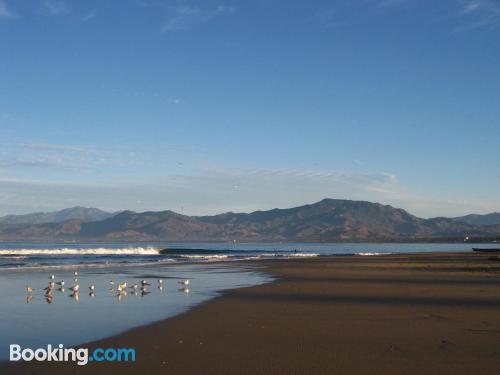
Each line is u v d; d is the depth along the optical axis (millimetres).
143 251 100250
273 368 11633
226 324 16500
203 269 45688
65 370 11602
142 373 11352
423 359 12297
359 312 18953
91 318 17875
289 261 63125
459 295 24562
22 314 18844
